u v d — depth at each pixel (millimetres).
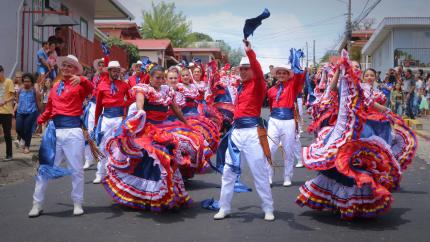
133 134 6105
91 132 8555
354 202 5629
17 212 6320
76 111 6215
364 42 44656
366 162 5535
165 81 7027
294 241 5043
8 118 9883
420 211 6281
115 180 6445
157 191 6203
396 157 7078
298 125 9633
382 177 5523
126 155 6219
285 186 7949
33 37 15742
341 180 5785
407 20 28828
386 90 8453
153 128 6348
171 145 6320
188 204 6625
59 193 7500
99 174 8203
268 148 5848
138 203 6316
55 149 6125
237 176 5980
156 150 6027
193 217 6059
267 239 5117
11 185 8180
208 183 8242
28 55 15258
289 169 7973
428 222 5762
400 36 29719
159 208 6168
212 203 6508
